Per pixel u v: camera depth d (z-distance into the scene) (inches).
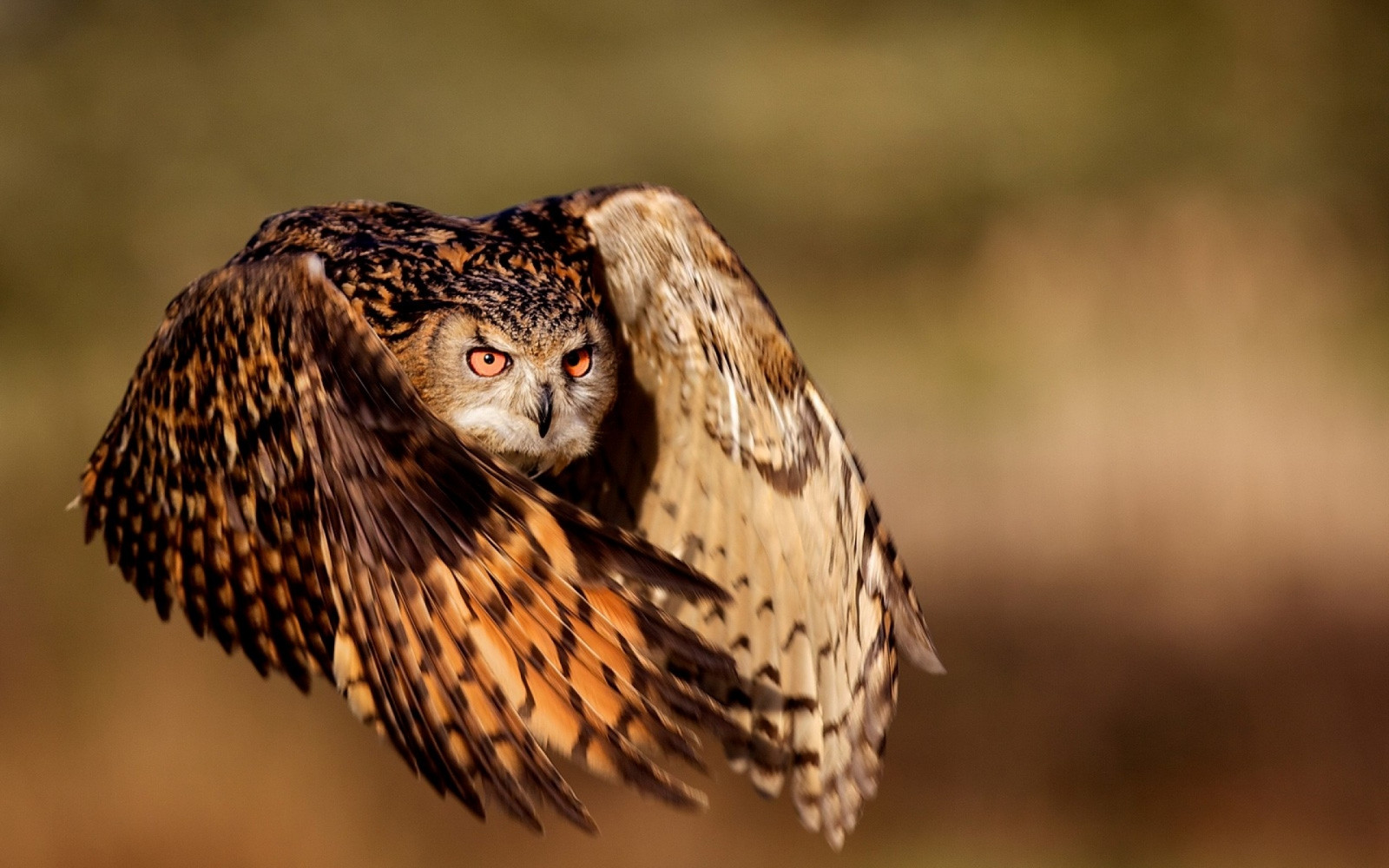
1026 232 856.9
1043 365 765.3
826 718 192.7
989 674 573.0
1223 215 800.3
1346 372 732.0
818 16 981.2
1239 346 732.7
